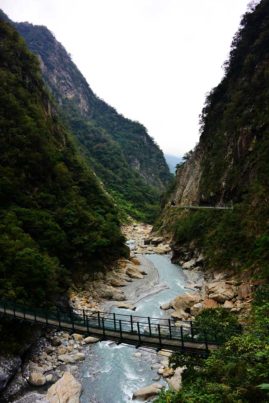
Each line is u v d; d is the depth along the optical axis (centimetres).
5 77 5112
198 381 1124
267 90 4872
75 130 17600
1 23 6209
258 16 6197
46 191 4216
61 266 3312
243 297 2666
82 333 1953
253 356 1016
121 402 1847
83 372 2148
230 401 873
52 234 3550
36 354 2319
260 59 5581
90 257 4038
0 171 3741
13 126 4356
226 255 3638
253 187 3922
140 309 3173
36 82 6334
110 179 14450
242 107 5459
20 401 1838
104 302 3438
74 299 3328
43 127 5175
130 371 2153
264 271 2700
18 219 3369
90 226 4294
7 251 2658
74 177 5394
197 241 4991
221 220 4606
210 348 1491
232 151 5297
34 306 2495
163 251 6066
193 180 7356
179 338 1684
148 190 15862
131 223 10200
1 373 1945
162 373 2089
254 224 3406
